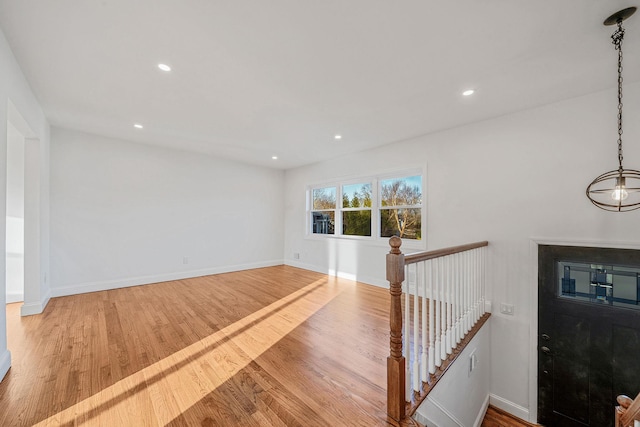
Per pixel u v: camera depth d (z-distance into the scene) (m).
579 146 2.51
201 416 1.53
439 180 3.54
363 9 1.49
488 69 2.09
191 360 2.10
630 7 1.44
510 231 2.90
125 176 4.19
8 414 1.51
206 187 5.08
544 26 1.61
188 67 2.11
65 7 1.50
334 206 5.23
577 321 2.48
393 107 2.81
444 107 2.79
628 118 2.28
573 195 2.53
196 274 4.96
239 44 1.82
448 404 2.01
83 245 3.85
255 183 5.81
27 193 3.01
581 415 2.45
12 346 2.29
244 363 2.07
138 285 4.31
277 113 3.00
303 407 1.60
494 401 2.91
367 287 4.26
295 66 2.08
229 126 3.44
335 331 2.64
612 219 2.33
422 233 3.70
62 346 2.30
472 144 3.23
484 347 2.83
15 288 3.56
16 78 2.05
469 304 2.60
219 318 2.96
